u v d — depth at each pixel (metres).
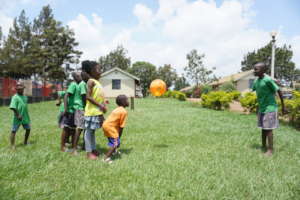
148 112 11.57
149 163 3.48
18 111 4.33
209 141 5.11
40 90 21.73
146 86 57.16
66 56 36.81
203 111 12.37
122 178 2.89
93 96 3.82
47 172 3.05
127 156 3.85
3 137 5.22
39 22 36.56
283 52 55.50
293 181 2.87
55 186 2.66
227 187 2.66
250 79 32.66
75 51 37.00
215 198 2.42
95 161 3.57
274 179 2.90
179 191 2.56
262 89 4.14
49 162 3.47
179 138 5.37
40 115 9.86
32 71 34.34
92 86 3.78
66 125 4.26
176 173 3.07
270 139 4.13
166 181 2.81
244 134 5.95
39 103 18.36
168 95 32.41
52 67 35.03
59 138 5.27
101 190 2.57
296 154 4.16
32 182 2.76
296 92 9.11
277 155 4.05
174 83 64.50
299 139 5.62
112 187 2.65
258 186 2.71
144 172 3.10
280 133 6.36
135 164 3.40
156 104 17.83
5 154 3.73
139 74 56.34
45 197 2.40
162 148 4.41
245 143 4.99
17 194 2.44
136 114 10.62
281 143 5.07
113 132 3.67
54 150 4.20
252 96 11.43
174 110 12.82
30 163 3.36
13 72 33.06
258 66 4.19
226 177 2.98
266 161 3.67
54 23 36.03
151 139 5.24
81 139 5.30
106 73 28.64
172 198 2.43
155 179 2.86
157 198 2.42
